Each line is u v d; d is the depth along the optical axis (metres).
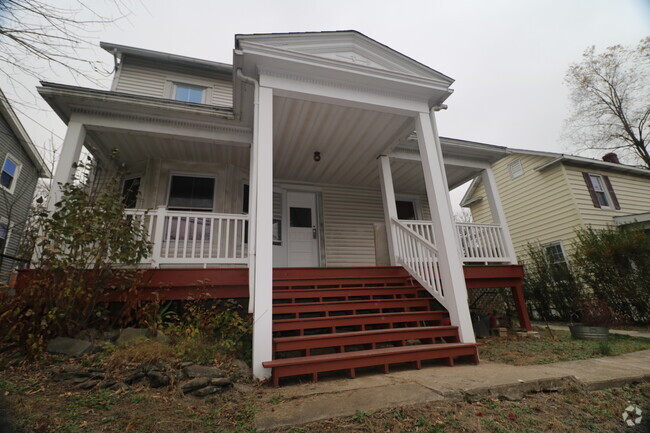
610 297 7.26
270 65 3.90
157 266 4.09
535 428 1.96
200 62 8.08
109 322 3.63
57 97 4.48
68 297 3.13
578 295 7.70
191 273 4.08
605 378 2.80
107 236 3.48
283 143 5.71
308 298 4.60
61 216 3.38
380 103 4.36
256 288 3.15
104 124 4.80
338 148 5.93
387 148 5.86
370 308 4.30
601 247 7.31
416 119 4.61
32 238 3.52
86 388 2.40
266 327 3.05
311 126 5.18
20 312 3.06
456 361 3.63
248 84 4.15
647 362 3.49
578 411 2.24
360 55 4.51
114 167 6.05
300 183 7.51
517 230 10.72
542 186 9.95
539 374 2.88
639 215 8.66
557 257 9.35
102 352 2.98
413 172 7.35
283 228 7.09
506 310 8.29
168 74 8.06
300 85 4.01
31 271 3.47
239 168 6.54
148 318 3.63
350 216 7.73
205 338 3.47
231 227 6.08
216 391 2.46
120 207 3.70
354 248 7.52
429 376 2.93
